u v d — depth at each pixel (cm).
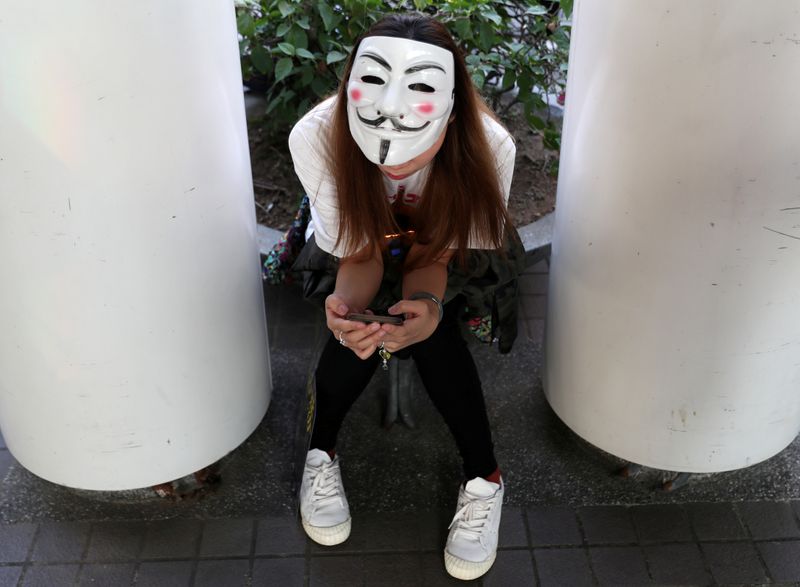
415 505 182
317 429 173
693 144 135
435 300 152
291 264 184
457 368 163
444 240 151
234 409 176
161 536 174
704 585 166
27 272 141
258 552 172
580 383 177
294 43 224
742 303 149
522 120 281
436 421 203
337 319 147
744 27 123
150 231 140
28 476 188
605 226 153
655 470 189
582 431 184
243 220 161
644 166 141
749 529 177
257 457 192
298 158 151
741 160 134
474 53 248
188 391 164
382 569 169
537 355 222
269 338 227
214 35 138
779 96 128
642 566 170
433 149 138
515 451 195
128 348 152
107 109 127
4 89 123
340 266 161
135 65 125
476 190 145
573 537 175
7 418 169
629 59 135
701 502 183
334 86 234
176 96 133
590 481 188
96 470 169
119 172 133
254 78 279
